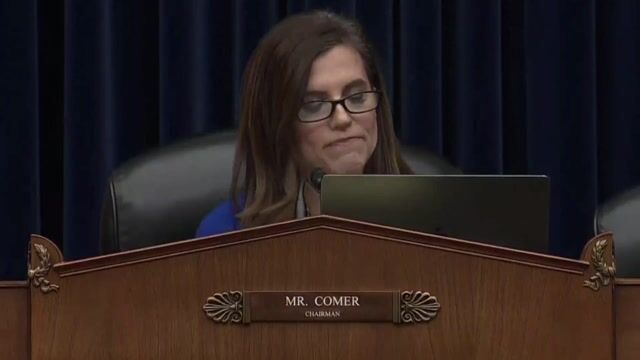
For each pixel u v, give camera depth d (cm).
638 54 1147
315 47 627
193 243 446
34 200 1065
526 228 535
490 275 450
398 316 446
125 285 445
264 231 446
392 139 668
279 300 445
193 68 1073
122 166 755
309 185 638
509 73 1158
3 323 450
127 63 1095
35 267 446
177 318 445
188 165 755
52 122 1111
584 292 452
